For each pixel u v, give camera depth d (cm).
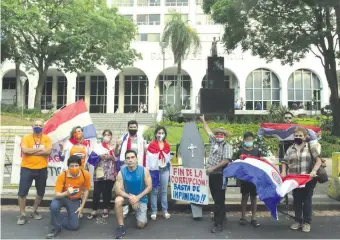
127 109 4216
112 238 552
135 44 3909
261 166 588
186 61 3834
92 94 4281
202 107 1933
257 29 1797
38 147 641
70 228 590
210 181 614
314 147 597
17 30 2372
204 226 622
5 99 4325
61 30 2536
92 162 671
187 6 4300
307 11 1451
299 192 605
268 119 2209
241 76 3788
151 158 657
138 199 581
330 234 575
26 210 718
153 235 568
